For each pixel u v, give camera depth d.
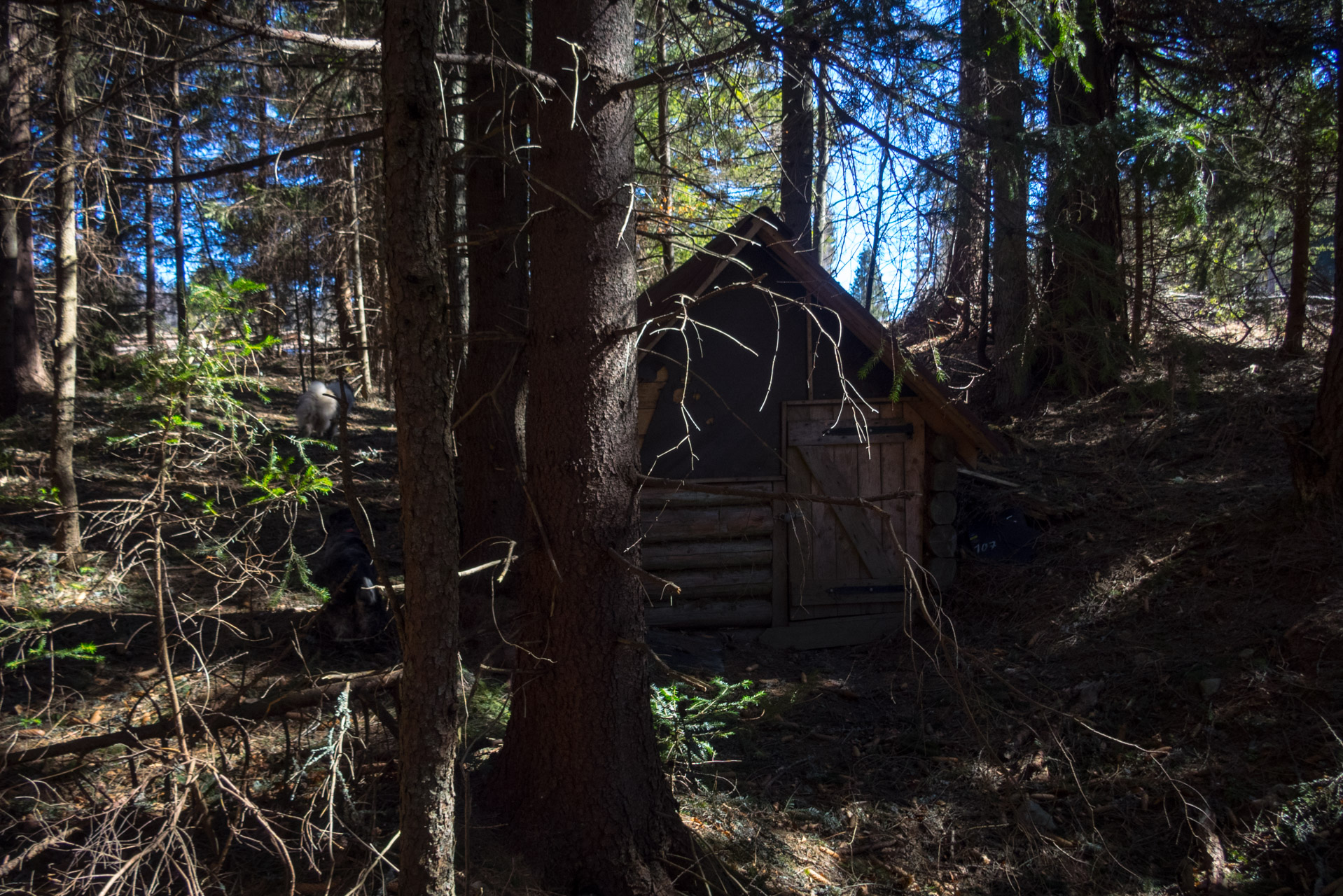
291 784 4.21
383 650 6.53
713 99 5.04
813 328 7.98
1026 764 5.53
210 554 3.76
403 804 2.79
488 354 7.00
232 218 11.69
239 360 3.25
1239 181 4.35
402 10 2.52
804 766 5.70
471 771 4.51
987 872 4.62
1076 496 8.97
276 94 8.07
